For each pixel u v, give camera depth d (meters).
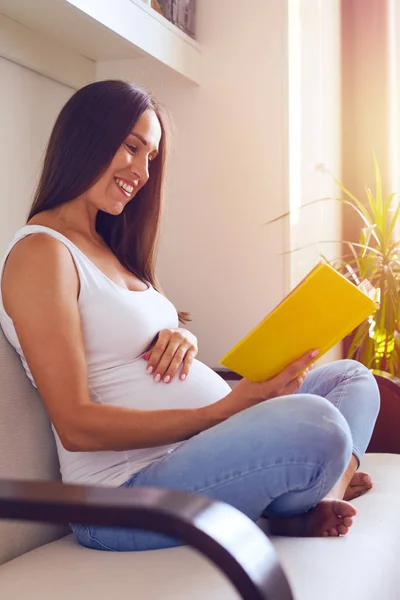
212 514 0.71
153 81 2.88
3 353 1.36
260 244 2.79
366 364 2.83
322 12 3.21
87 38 2.57
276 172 2.77
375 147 3.20
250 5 2.81
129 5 2.45
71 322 1.27
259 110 2.79
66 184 1.49
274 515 1.29
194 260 2.88
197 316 2.87
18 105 2.51
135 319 1.42
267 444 1.15
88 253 1.44
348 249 3.24
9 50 2.41
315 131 3.12
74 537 1.42
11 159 2.49
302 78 2.94
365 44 3.21
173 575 1.07
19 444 1.36
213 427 1.23
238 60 2.82
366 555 1.22
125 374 1.40
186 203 2.89
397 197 3.18
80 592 1.01
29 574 1.12
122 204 1.56
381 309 2.77
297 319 1.14
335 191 3.26
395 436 2.16
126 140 1.53
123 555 1.22
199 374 1.50
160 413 1.24
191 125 2.88
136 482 1.26
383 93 3.19
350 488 1.60
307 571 1.10
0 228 2.44
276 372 1.23
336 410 1.18
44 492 0.75
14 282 1.29
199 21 2.88
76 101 1.52
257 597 0.67
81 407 1.22
